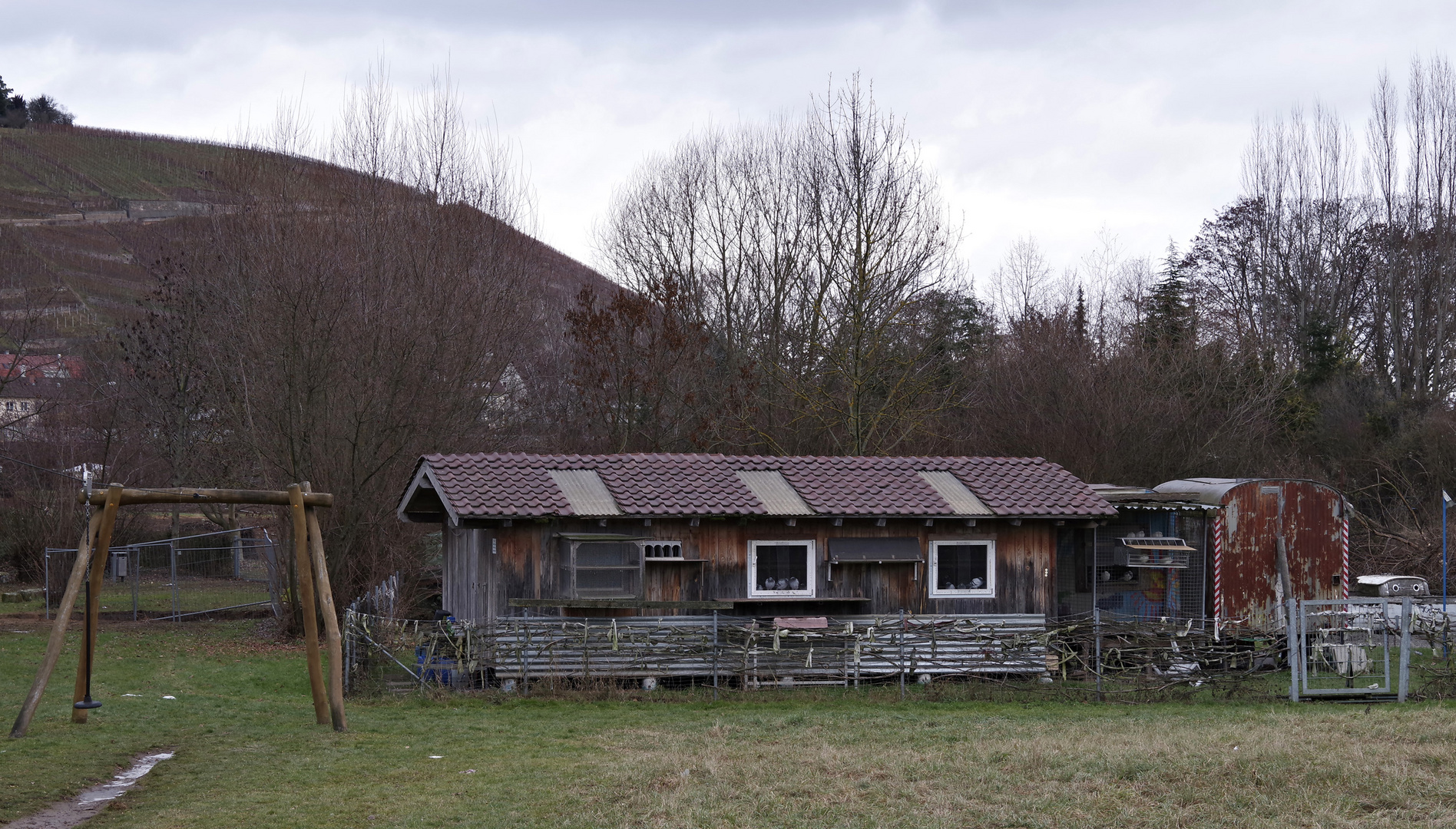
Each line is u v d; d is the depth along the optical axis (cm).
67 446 4044
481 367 3259
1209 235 6256
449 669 1900
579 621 1914
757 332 4394
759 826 1026
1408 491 3919
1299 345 5178
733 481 2128
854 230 3941
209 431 3694
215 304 3234
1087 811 1067
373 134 3506
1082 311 5091
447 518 2316
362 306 2830
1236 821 1020
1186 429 4200
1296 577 2344
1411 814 1021
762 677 1966
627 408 3916
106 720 1504
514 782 1198
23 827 1021
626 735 1484
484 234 3588
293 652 2403
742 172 4575
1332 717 1553
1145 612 2350
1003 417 4375
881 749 1354
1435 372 5041
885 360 3947
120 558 3688
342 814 1070
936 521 2117
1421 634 2059
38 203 10788
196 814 1066
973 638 2014
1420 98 5612
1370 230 5825
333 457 2681
